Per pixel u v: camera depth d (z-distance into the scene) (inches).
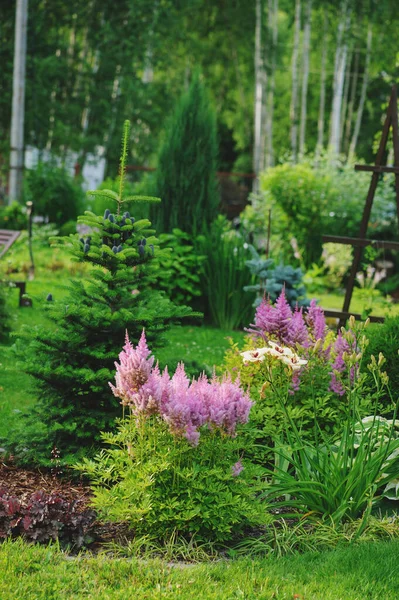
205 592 163.6
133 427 205.6
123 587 165.2
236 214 1040.8
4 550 179.0
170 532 195.8
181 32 1461.6
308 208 736.3
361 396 252.8
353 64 1802.4
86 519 191.5
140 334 247.0
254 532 206.4
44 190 915.4
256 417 235.6
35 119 1277.1
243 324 513.7
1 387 327.9
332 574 176.4
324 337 269.4
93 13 1347.2
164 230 539.2
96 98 1321.4
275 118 1840.6
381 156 392.8
